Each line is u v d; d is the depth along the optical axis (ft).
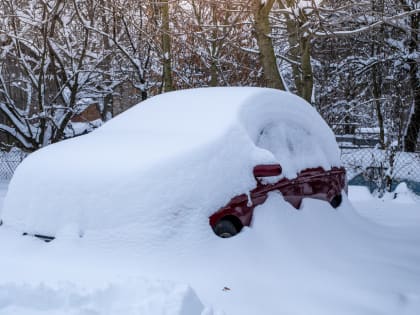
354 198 30.22
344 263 13.41
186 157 13.17
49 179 13.94
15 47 41.65
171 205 12.67
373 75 54.34
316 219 15.47
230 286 11.30
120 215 12.73
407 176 34.58
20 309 8.95
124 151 14.02
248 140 14.25
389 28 50.60
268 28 29.96
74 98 39.55
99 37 47.65
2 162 44.93
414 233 18.11
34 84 38.14
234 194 13.48
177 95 18.30
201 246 12.44
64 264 12.21
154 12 40.60
